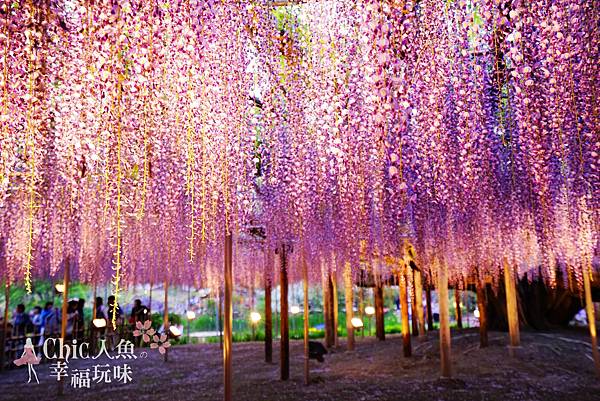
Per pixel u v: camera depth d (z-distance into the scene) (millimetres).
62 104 2805
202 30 2490
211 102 2805
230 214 3609
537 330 8391
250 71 3080
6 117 2385
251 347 10250
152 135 3000
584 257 4812
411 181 3283
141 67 2369
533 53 2855
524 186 3705
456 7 2904
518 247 4520
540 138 2994
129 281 8945
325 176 3828
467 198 3555
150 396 5559
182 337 12727
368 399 4719
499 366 5805
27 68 2451
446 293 5273
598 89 2777
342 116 3172
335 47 3242
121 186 3068
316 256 5098
